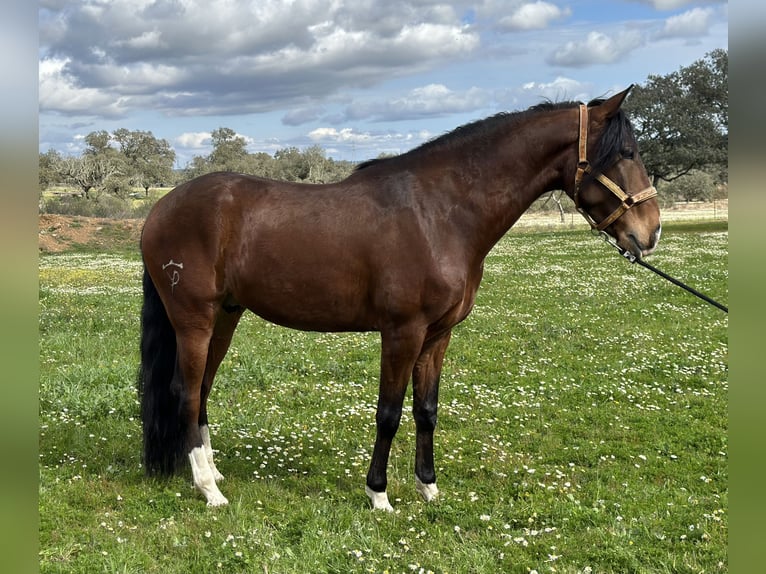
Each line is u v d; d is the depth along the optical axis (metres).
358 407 7.72
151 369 5.37
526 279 19.81
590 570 4.14
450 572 4.10
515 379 9.31
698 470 6.25
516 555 4.36
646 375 9.62
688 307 14.91
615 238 5.00
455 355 10.54
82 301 15.18
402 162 5.12
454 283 4.84
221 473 5.80
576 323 13.09
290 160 67.38
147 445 5.39
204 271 5.09
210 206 5.07
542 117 5.02
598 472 6.08
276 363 9.58
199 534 4.55
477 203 4.93
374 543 4.44
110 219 36.34
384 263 4.83
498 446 6.73
